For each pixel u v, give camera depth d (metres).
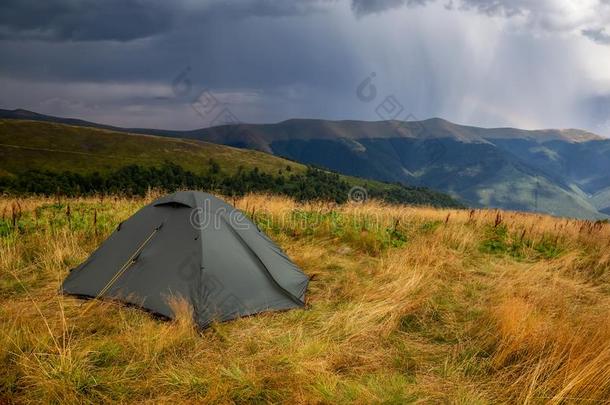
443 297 6.24
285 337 4.70
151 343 4.34
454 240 9.46
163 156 182.88
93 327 4.86
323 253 8.49
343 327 5.01
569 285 6.87
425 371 4.21
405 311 5.59
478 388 3.86
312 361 4.11
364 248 8.93
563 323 4.87
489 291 6.55
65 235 8.27
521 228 11.34
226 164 188.38
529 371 3.90
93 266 6.17
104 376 3.76
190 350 4.44
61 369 3.68
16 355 3.94
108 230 9.38
